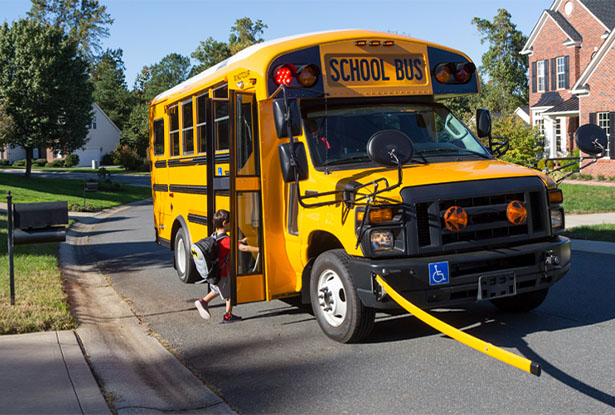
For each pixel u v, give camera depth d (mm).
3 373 5070
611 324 6379
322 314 6180
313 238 6281
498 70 61094
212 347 6246
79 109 45844
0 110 39875
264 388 5004
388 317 6984
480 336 6105
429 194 5441
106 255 13898
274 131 6594
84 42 72375
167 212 10344
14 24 43938
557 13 36438
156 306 8289
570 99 34812
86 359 5707
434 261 5305
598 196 20656
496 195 5648
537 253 5746
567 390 4664
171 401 4820
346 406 4535
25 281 8867
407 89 6785
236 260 6496
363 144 6316
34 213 7195
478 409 4371
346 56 6520
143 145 78375
